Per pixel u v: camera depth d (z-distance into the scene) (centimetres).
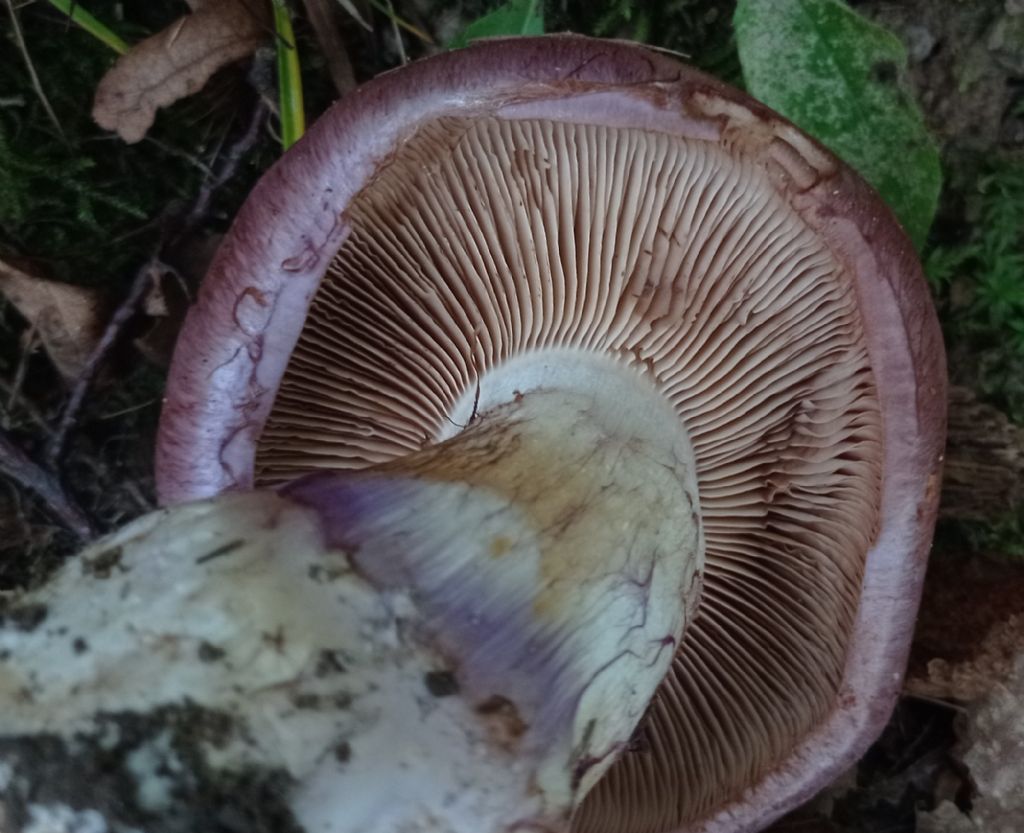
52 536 21
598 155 13
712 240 14
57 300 19
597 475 14
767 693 17
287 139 18
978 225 18
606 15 19
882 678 15
